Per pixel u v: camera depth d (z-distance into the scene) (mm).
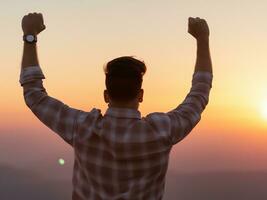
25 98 2137
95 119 2086
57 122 2094
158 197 2107
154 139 2041
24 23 2189
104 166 2045
